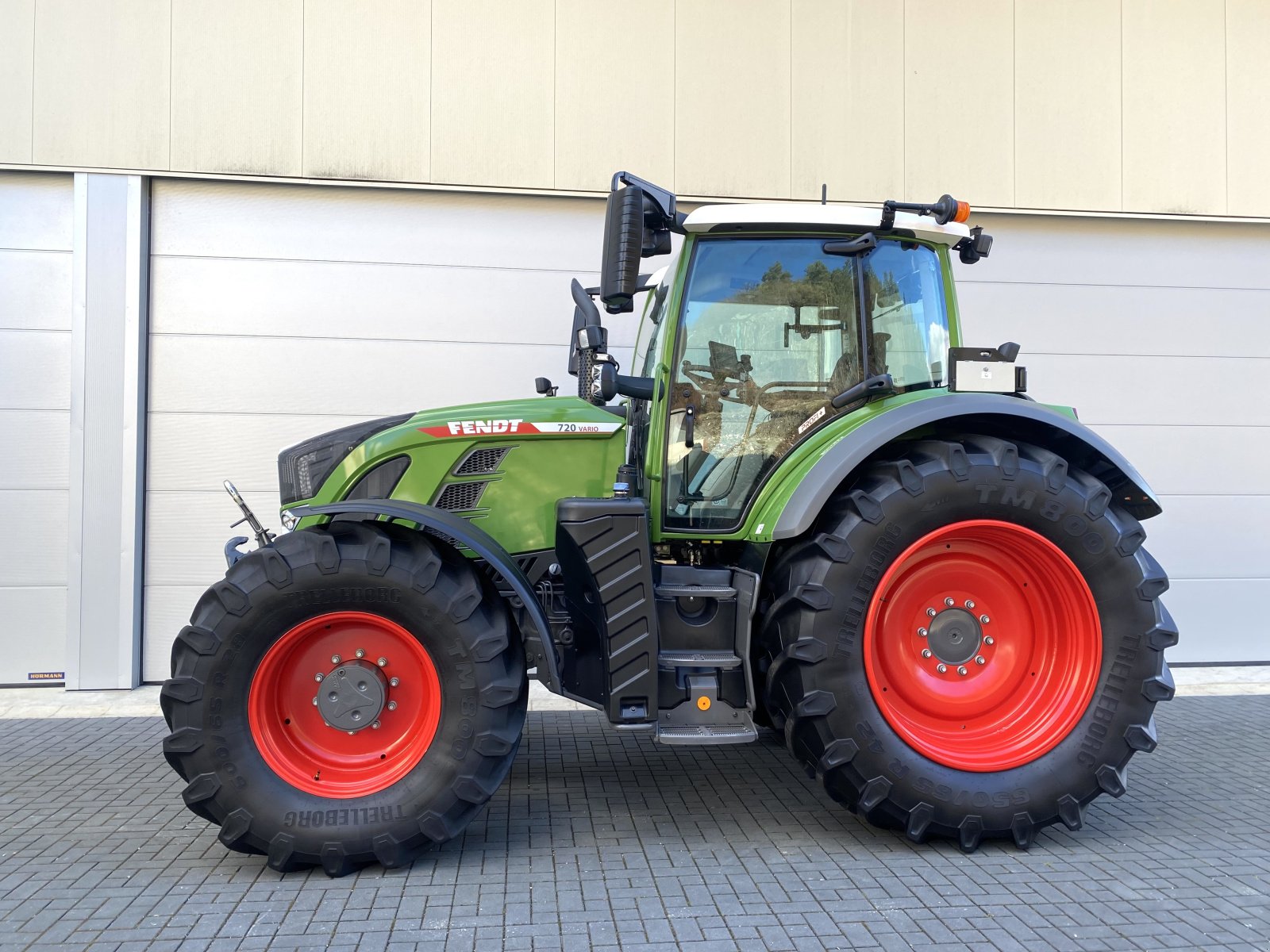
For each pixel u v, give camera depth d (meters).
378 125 5.07
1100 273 5.62
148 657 5.08
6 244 4.95
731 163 5.25
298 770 2.72
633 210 2.72
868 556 2.82
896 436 2.90
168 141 4.94
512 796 3.40
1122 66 5.46
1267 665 5.67
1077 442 3.01
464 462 3.18
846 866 2.74
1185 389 5.68
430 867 2.72
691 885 2.59
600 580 2.81
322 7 5.01
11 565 4.93
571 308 5.32
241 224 5.12
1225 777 3.65
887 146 5.34
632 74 5.19
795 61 5.27
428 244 5.23
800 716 2.81
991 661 3.05
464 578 2.77
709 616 3.04
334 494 3.15
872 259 3.28
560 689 2.82
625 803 3.32
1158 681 2.90
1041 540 2.90
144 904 2.46
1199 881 2.64
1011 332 5.59
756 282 3.23
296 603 2.67
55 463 4.97
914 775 2.80
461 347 5.27
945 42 5.36
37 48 4.86
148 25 4.91
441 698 2.72
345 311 5.19
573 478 3.21
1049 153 5.44
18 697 4.81
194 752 2.61
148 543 5.07
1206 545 5.66
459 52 5.10
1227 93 5.53
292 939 2.26
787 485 3.03
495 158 5.14
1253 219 5.56
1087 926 2.35
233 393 5.12
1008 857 2.83
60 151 4.88
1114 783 2.88
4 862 2.76
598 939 2.26
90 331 4.93
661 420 3.19
